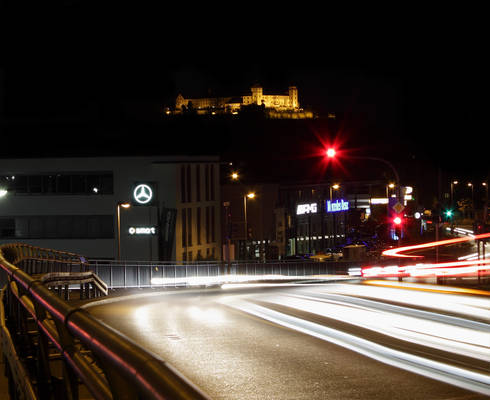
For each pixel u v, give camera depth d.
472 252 81.81
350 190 124.62
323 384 9.11
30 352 6.64
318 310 19.14
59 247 76.56
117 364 2.33
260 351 11.90
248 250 89.81
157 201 75.19
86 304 22.67
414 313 18.03
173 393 1.91
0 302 8.41
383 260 54.91
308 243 105.00
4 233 77.75
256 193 91.06
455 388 8.82
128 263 58.16
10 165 77.12
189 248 78.56
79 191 76.62
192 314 18.77
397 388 8.83
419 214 110.00
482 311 18.45
